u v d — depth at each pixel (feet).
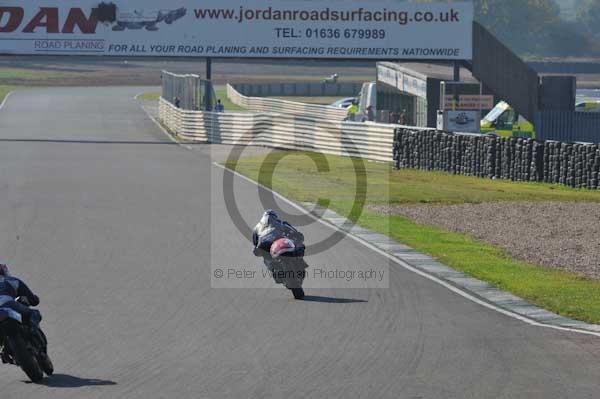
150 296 199.41
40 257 244.01
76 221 307.99
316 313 184.44
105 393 133.18
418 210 360.07
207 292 203.92
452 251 262.47
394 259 248.11
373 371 144.36
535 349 158.71
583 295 207.41
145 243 265.95
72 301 194.59
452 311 188.14
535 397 131.64
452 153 517.96
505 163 484.33
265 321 177.68
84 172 481.05
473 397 131.44
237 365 147.74
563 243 286.25
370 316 182.29
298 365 147.74
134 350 157.07
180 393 133.18
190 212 331.77
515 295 207.10
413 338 165.48
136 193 388.98
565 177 451.94
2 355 140.97
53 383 138.41
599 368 147.02
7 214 324.60
